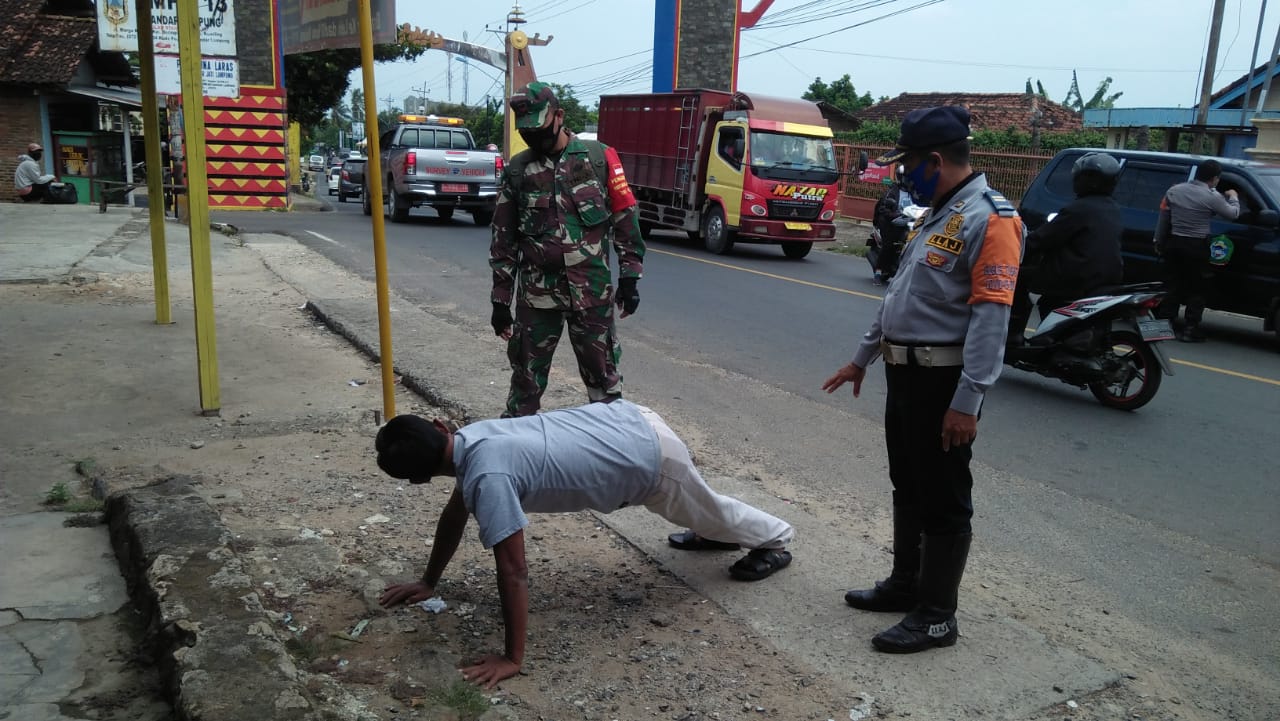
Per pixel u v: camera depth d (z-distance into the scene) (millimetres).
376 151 5117
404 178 18734
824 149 16594
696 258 15883
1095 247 7141
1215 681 3289
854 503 4875
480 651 3162
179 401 5867
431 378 6387
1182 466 5797
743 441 5879
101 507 4145
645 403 6660
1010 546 4484
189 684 2654
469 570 3766
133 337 7484
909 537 3496
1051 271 7316
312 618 3311
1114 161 7184
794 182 16141
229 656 2805
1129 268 10695
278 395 6086
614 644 3262
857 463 5551
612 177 4406
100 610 3301
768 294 11969
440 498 4504
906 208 13125
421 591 3469
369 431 5441
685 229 17781
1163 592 4043
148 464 4742
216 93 16172
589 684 3010
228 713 2539
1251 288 9781
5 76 22188
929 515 3277
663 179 18672
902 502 3498
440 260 13492
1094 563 4320
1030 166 21531
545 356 4570
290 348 7398
